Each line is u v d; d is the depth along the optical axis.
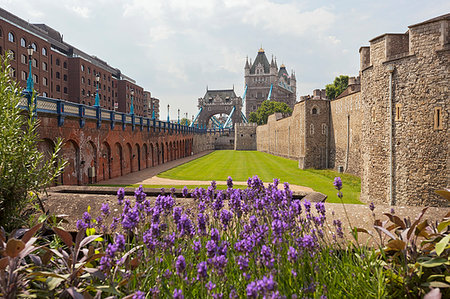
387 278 2.89
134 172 34.12
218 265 2.45
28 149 3.85
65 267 2.90
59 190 8.55
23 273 2.74
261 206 3.99
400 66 15.17
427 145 14.19
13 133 3.71
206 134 105.19
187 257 3.37
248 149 103.38
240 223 4.02
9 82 4.29
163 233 3.76
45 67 57.44
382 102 16.30
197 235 3.74
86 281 2.96
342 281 3.13
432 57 13.92
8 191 3.54
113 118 28.27
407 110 14.88
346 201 18.06
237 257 3.03
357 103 32.41
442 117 13.70
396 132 15.43
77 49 74.56
